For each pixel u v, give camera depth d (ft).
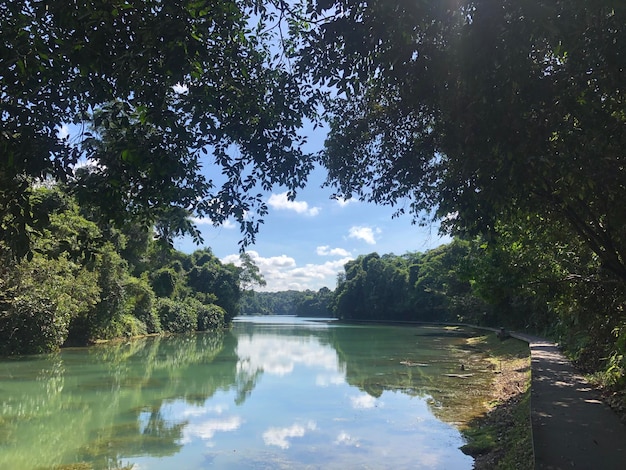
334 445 32.40
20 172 13.48
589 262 32.99
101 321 101.71
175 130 14.87
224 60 16.93
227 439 33.78
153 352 91.09
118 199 16.46
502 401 42.75
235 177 18.92
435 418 39.45
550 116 14.35
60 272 84.07
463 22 13.48
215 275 232.12
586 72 13.92
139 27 13.25
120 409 42.45
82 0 12.44
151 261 179.22
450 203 18.42
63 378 57.52
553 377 39.22
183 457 30.09
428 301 234.17
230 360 79.15
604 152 14.75
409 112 22.09
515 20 12.07
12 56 12.18
